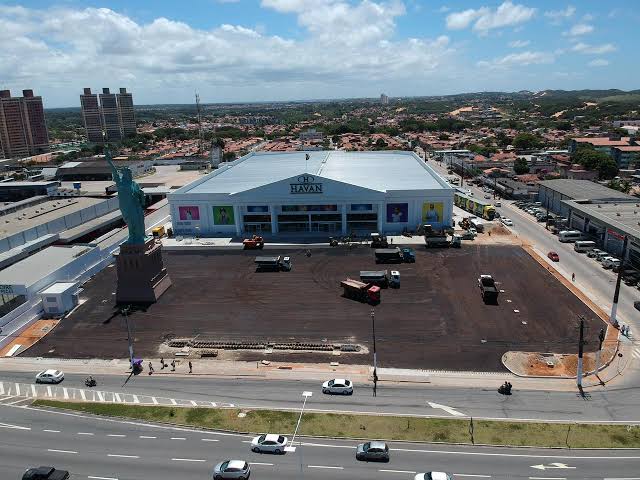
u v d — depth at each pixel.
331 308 77.38
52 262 89.69
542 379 57.81
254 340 68.69
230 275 92.56
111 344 69.25
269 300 81.12
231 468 42.78
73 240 114.62
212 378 60.22
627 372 58.81
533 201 146.00
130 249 80.94
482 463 44.25
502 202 148.50
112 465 45.34
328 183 112.69
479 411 51.97
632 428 48.50
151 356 65.94
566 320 71.25
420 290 82.69
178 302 81.69
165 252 107.31
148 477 43.62
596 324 69.81
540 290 81.62
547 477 42.38
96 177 195.88
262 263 94.31
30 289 77.56
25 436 49.88
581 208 109.56
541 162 185.12
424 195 114.31
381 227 115.56
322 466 44.53
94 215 130.00
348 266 95.06
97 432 50.28
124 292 82.31
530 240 110.19
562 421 49.97
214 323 74.06
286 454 46.16
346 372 60.44
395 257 96.62
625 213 104.38
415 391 56.00
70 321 76.31
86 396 57.06
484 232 115.00
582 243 101.75
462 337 67.38
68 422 52.06
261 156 180.38
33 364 64.88
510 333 68.06
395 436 48.22
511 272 89.81
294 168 147.38
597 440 46.84
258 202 115.50
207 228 120.00
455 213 134.12
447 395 55.06
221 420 51.53
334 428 49.69
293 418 51.56
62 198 143.25
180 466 45.00
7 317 72.06
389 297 80.50
